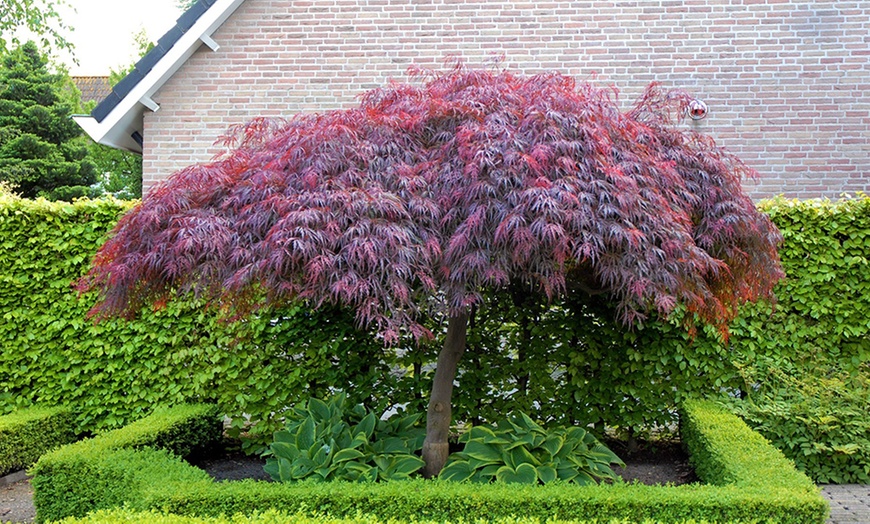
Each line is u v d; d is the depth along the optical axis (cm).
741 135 727
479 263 325
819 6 722
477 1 752
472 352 558
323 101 763
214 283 353
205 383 585
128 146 877
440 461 445
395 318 325
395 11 759
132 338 588
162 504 356
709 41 731
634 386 559
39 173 1619
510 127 367
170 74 761
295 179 356
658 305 337
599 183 338
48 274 593
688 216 403
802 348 560
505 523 321
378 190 337
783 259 557
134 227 374
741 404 546
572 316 555
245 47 767
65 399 603
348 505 359
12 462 539
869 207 546
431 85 438
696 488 366
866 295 549
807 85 722
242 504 359
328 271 321
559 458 425
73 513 412
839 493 498
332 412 482
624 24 739
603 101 400
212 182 377
